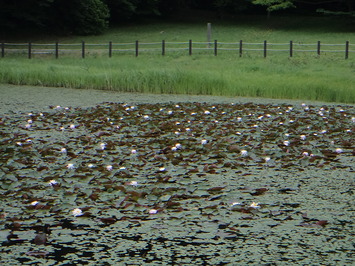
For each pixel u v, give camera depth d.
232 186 7.55
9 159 8.80
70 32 41.03
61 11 40.72
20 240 5.59
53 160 8.80
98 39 39.12
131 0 45.25
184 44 36.31
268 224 6.09
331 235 5.79
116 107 14.80
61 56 31.12
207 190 7.24
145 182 7.63
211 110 14.61
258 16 49.72
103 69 23.52
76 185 7.32
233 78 21.06
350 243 5.58
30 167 8.41
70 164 8.23
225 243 5.55
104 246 5.46
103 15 41.09
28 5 39.09
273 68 25.62
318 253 5.33
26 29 40.59
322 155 9.50
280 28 43.06
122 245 5.48
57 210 6.42
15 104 15.70
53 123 12.49
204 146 9.75
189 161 8.83
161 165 8.62
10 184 7.35
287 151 9.64
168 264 5.07
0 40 37.53
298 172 8.37
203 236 5.71
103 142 10.35
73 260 5.14
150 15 49.38
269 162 8.97
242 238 5.68
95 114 13.50
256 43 33.47
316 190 7.42
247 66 26.64
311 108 16.08
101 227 5.94
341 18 46.78
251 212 6.39
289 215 6.39
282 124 12.34
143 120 12.91
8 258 5.17
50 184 7.36
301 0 45.31
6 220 6.10
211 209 6.47
